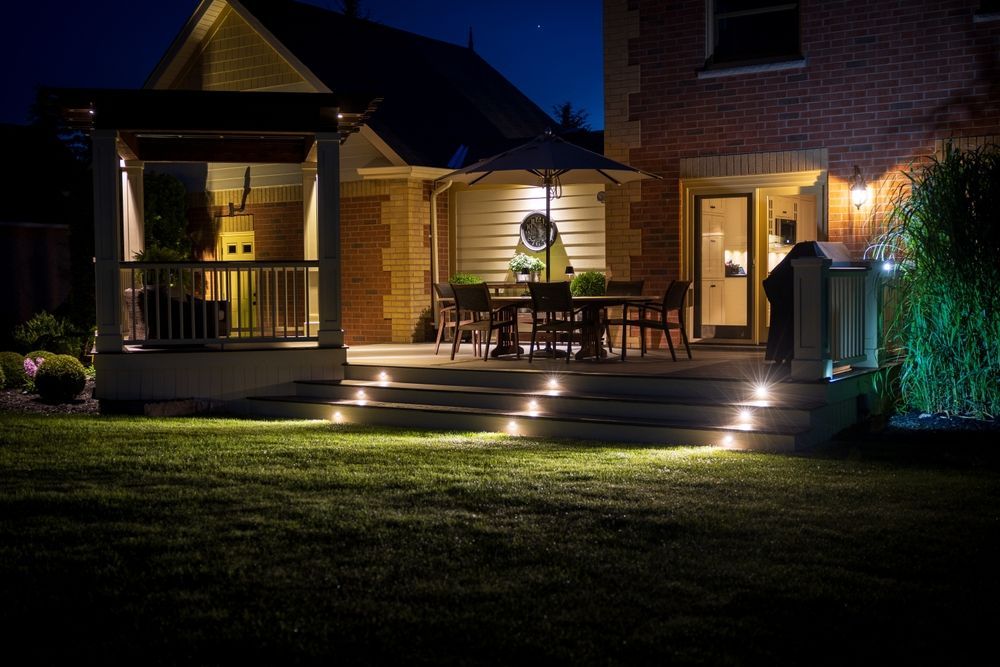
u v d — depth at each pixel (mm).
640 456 8336
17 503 6590
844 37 12711
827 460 8133
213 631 4355
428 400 10938
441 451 8633
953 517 6184
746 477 7387
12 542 5688
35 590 4883
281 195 18141
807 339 9375
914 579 5020
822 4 12836
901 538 5711
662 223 14039
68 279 23375
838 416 9578
